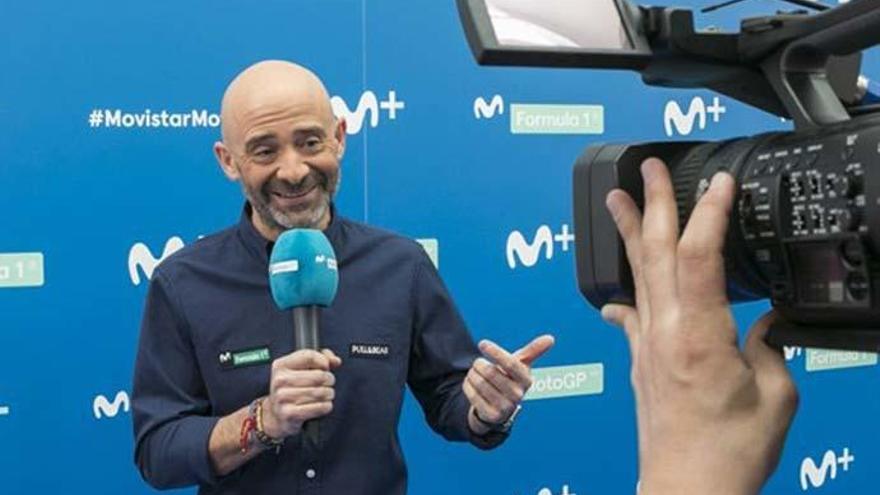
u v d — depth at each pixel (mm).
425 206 3145
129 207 2803
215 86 2879
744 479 588
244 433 1890
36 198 2705
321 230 2150
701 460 588
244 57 2908
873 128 765
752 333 756
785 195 817
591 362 3398
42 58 2697
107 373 2791
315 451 2053
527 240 3291
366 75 3053
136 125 2801
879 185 746
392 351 2139
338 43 3014
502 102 3236
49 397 2732
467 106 3191
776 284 830
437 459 3180
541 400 3324
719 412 595
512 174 3262
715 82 985
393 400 2129
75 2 2725
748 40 922
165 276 2111
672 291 615
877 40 875
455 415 2168
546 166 3307
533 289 3307
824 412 3744
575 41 835
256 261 2115
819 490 3756
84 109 2746
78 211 2750
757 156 852
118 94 2779
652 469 596
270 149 2023
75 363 2758
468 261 3209
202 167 2879
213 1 2869
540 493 3330
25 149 2689
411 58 3109
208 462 1940
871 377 3824
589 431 3402
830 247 787
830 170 783
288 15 2953
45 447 2729
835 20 861
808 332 790
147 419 2053
